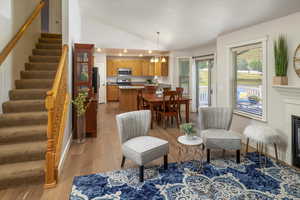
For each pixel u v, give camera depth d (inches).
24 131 109.0
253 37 138.9
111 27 281.1
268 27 126.3
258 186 91.2
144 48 295.3
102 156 127.2
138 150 96.0
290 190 87.9
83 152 133.9
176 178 98.7
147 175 101.6
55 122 95.5
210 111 133.5
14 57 141.5
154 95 235.5
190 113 274.7
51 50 182.7
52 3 242.8
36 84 146.0
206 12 143.4
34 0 191.5
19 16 150.4
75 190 88.4
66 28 138.1
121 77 404.8
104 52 330.3
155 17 187.6
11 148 100.7
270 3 105.7
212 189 89.0
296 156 109.5
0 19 116.0
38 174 93.7
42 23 243.4
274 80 117.7
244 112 154.3
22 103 125.2
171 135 172.9
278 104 121.0
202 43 234.1
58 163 99.7
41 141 111.8
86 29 274.2
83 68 160.1
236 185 92.0
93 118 165.9
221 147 114.2
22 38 156.0
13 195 85.6
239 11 125.4
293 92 106.7
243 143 150.6
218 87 180.2
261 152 125.4
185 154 129.3
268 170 106.5
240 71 161.2
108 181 96.1
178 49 290.0
